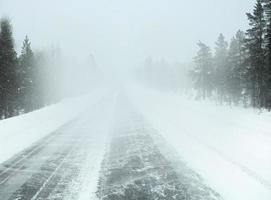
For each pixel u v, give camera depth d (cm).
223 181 896
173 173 989
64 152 1352
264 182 857
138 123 2194
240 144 1297
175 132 1716
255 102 3369
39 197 815
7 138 1667
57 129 2077
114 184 909
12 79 3403
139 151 1312
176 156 1199
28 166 1124
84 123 2380
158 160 1155
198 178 934
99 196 820
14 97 3550
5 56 3312
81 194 836
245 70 3522
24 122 2275
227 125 1841
